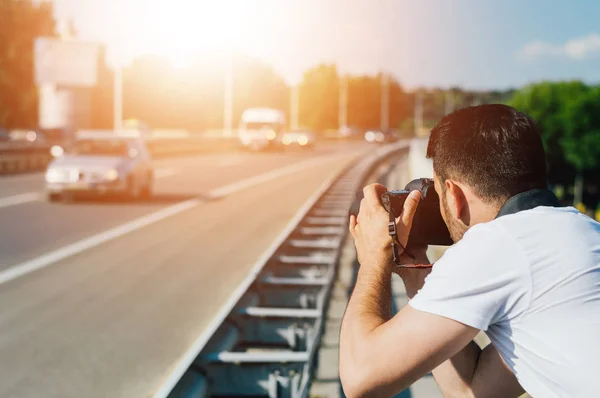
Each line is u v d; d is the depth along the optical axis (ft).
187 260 35.91
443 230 6.57
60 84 190.29
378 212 6.72
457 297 5.80
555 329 5.64
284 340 17.21
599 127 359.25
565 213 5.97
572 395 5.57
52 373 19.04
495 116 6.17
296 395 11.35
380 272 6.50
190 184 83.25
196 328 23.40
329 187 59.16
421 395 14.48
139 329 23.29
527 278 5.71
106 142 64.80
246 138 174.29
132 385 18.10
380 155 110.83
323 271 25.77
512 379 6.70
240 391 13.53
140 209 58.13
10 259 36.32
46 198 63.87
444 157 6.32
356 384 5.97
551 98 365.61
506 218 5.97
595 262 5.73
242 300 18.07
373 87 556.92
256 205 61.62
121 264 34.99
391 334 5.92
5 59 290.56
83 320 24.49
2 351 21.01
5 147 97.66
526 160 6.07
